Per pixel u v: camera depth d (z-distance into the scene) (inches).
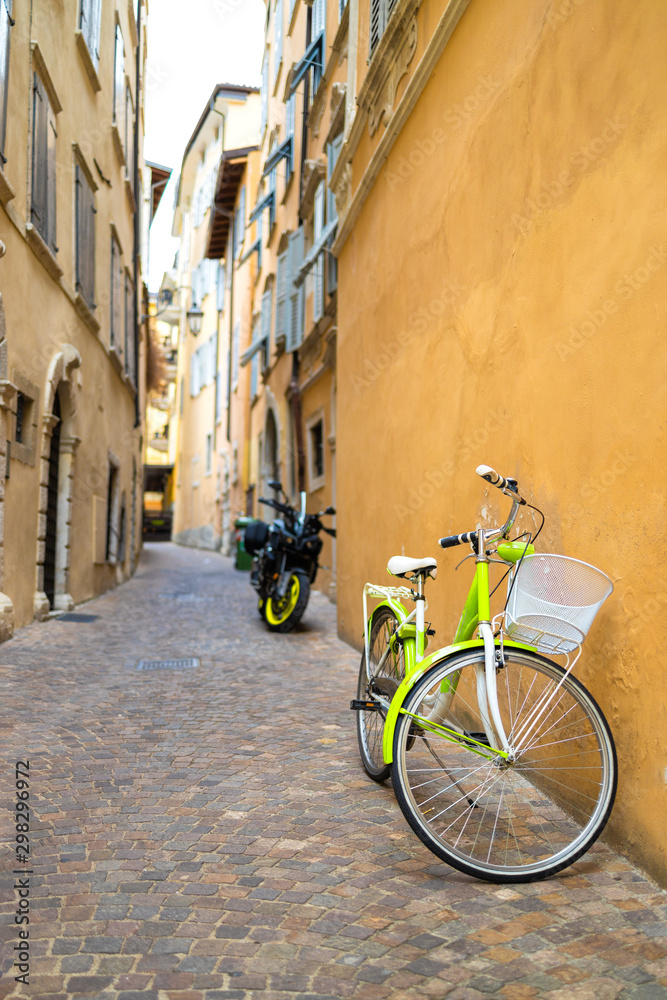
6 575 298.5
